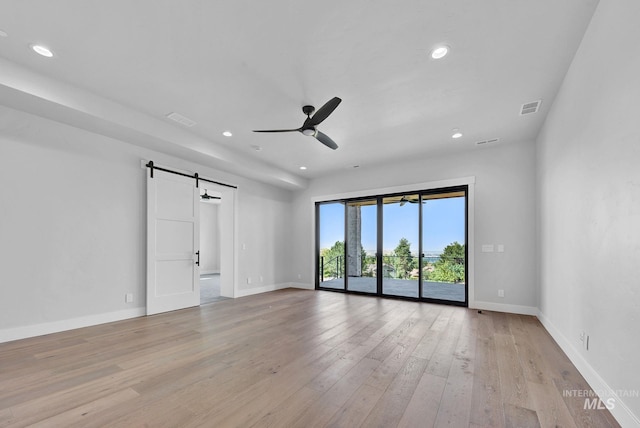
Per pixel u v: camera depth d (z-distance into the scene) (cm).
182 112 363
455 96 319
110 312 388
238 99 328
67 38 231
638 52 155
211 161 493
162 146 419
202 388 213
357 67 267
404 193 571
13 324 308
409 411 185
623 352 172
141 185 425
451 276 536
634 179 161
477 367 251
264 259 654
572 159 264
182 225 477
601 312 203
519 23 212
